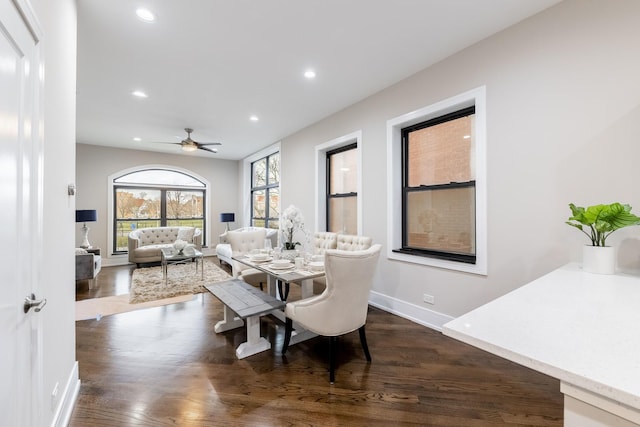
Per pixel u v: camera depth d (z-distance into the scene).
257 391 1.92
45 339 1.40
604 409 0.60
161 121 4.73
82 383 2.01
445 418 1.67
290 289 4.41
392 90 3.39
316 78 3.23
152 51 2.68
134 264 6.67
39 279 1.28
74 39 1.96
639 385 0.54
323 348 2.55
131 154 6.89
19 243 1.10
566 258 2.06
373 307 3.61
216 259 7.37
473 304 2.61
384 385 1.99
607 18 1.88
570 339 0.75
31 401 1.21
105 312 3.46
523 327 0.84
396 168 3.43
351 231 4.34
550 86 2.12
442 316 2.86
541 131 2.17
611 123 1.86
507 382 2.02
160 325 3.06
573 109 2.02
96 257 4.89
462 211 2.93
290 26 2.33
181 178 7.66
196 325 3.06
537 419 1.66
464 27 2.36
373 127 3.65
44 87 1.38
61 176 1.67
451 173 3.03
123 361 2.31
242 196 8.16
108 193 6.64
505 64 2.38
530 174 2.23
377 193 3.61
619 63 1.83
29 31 1.19
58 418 1.54
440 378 2.07
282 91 3.57
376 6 2.10
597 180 1.92
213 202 8.02
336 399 1.84
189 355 2.41
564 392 0.66
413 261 3.14
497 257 2.44
